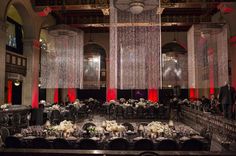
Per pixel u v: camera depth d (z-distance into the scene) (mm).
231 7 12195
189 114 12953
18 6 11820
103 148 5855
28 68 13000
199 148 5484
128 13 12391
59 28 11508
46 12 13188
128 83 15750
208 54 14586
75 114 14141
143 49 15453
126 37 15586
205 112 10023
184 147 5484
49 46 15953
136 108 14773
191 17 15711
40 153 4621
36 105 13250
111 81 12102
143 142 5547
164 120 14414
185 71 19516
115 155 4527
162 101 20031
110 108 15492
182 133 6637
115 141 5570
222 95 8758
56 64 15922
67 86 15906
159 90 20281
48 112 11914
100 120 14422
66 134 6594
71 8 12969
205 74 14609
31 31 12977
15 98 13969
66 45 15938
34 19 13039
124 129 6828
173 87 19609
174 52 19250
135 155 4492
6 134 6453
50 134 6688
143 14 12391
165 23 15805
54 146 5633
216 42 14523
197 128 10156
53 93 17438
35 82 13375
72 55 15914
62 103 17156
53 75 15906
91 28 19094
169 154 4457
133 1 8383
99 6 12672
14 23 13383
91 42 20328
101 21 16047
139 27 15328
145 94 20781
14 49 13203
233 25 12984
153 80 15555
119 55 15805
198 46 14344
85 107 15719
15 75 11773
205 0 12453
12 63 11477
